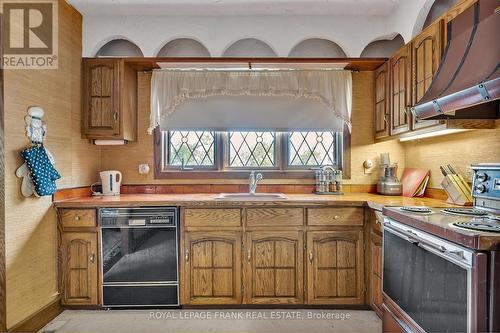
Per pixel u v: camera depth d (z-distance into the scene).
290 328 2.47
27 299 2.33
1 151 2.10
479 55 1.71
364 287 2.71
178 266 2.72
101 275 2.71
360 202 2.70
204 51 3.25
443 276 1.50
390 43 3.18
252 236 2.71
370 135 3.38
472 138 2.41
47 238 2.57
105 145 3.36
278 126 3.31
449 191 2.48
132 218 2.70
